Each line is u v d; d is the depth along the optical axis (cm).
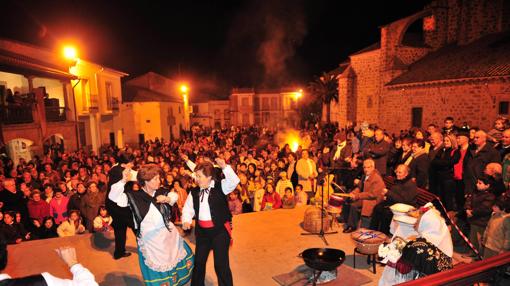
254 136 2120
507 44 1816
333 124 3147
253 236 572
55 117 1672
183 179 876
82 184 771
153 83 3706
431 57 2352
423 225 317
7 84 1516
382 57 2445
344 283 416
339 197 541
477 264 230
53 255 511
